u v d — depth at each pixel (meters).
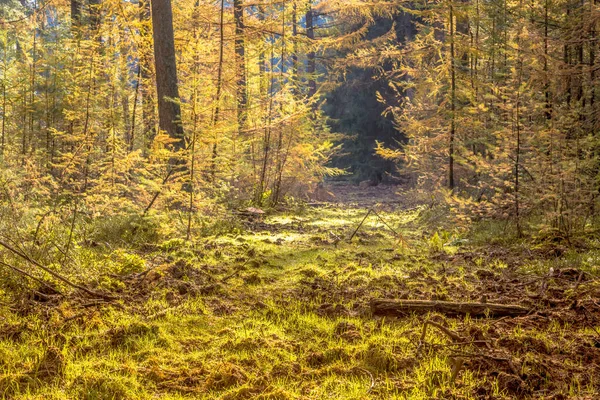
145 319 5.00
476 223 10.35
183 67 15.00
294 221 12.82
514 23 11.80
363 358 4.16
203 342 4.55
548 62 10.24
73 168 8.71
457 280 6.54
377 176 31.80
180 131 11.72
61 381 3.80
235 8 16.66
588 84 10.19
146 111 14.92
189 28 15.95
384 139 32.12
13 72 12.38
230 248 8.56
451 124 12.29
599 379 3.73
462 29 14.83
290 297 5.81
